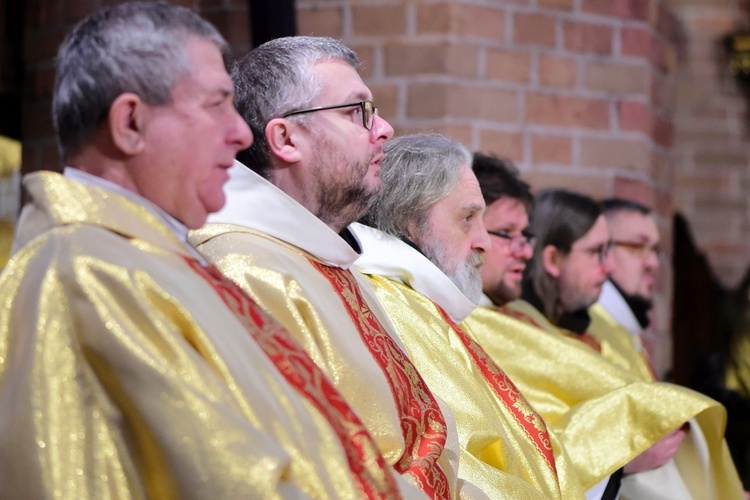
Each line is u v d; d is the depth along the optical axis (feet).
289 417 9.02
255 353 9.22
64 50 9.33
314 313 11.84
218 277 9.99
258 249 12.14
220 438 8.12
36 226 8.91
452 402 14.74
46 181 8.98
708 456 19.81
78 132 9.21
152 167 9.23
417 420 12.61
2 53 26.09
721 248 37.91
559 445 16.65
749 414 28.58
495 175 20.06
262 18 23.75
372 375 11.93
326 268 12.92
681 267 37.58
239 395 8.66
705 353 30.30
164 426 8.12
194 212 9.50
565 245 22.79
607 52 27.81
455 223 16.71
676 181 38.27
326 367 11.66
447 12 25.53
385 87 25.59
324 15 25.67
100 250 8.64
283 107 12.84
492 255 19.80
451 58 25.49
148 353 8.27
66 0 25.94
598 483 18.31
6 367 8.43
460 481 13.29
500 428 15.11
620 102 27.96
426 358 15.05
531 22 26.71
